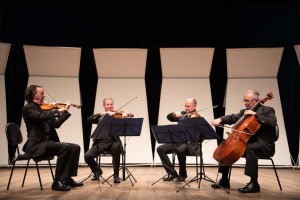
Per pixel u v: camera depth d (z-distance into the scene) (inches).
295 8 290.2
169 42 303.7
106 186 161.9
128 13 303.7
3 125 262.7
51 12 298.4
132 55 277.9
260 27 296.0
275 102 273.4
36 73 277.0
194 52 275.7
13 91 299.6
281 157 266.4
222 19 299.6
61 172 151.1
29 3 295.7
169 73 282.7
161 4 303.0
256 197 133.4
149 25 303.7
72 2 300.2
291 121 296.7
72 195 135.9
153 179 191.3
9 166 259.0
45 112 149.0
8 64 298.8
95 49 276.7
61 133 270.8
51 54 273.3
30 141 150.4
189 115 187.2
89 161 173.3
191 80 282.7
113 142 180.5
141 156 272.4
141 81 284.4
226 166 158.1
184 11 302.4
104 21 302.8
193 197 133.0
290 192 146.4
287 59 296.0
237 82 279.6
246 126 145.8
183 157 177.9
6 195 135.5
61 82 278.2
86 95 312.2
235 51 273.4
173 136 162.6
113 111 193.5
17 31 294.5
